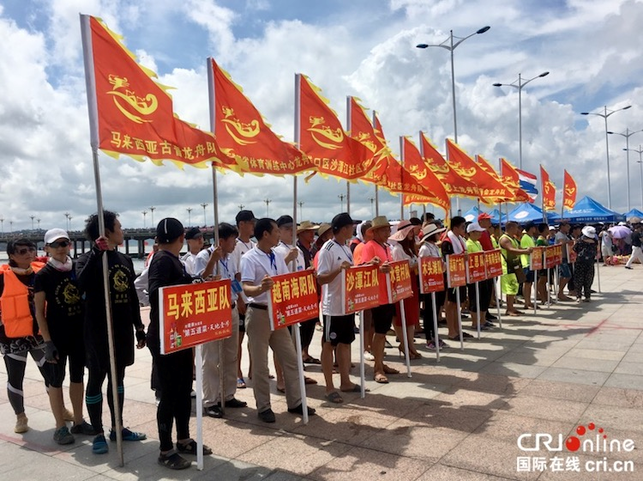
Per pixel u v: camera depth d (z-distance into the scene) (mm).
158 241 4203
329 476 3715
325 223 8211
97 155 4020
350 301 5297
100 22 4074
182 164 4480
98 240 4082
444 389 5691
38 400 5879
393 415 4926
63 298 4598
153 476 3861
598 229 22672
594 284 15062
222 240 5461
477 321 8289
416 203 8289
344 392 5750
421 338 8773
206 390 5152
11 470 4039
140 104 4234
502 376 6082
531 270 10891
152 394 5926
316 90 5996
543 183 13781
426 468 3773
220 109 5016
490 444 4145
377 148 7043
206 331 4066
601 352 7004
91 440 4652
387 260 6273
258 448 4289
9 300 4727
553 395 5293
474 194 9281
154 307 4055
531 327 9055
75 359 4711
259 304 4953
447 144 10172
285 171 5367
